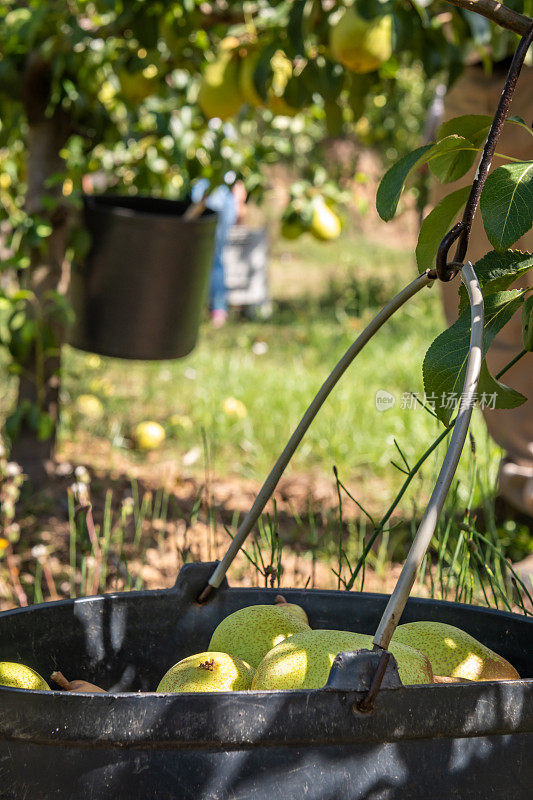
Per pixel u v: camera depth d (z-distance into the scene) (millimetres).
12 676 917
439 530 1765
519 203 890
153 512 3207
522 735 806
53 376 3309
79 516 1906
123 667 1093
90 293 2996
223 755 740
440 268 880
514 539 2734
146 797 738
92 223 2938
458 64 2373
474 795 778
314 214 3334
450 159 1028
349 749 749
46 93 3023
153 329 2994
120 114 3707
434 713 765
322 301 8523
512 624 1073
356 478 3684
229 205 7492
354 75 2584
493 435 2715
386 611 751
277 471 1078
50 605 1057
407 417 3930
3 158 4090
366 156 9383
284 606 1103
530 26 888
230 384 5102
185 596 1123
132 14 2510
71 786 747
